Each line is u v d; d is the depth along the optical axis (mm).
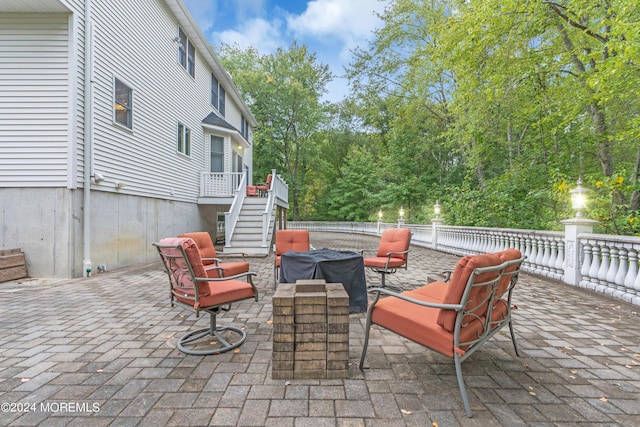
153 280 5641
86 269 5926
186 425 1754
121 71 7078
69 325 3340
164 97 9156
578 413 1872
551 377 2289
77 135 5828
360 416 1836
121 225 7094
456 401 1994
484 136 9891
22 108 5734
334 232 25047
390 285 5277
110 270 6660
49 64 5738
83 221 5973
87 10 5984
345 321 2238
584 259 4957
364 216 25656
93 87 6121
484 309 2229
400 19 14688
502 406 1938
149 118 8312
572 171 8008
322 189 30312
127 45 7320
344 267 3719
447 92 15547
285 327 2227
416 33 14797
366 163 25906
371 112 19188
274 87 24891
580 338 3014
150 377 2271
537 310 3891
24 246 5719
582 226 5059
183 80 10469
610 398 2031
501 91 8305
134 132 7590
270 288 5070
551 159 8305
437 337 2053
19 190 5715
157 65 8758
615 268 4355
